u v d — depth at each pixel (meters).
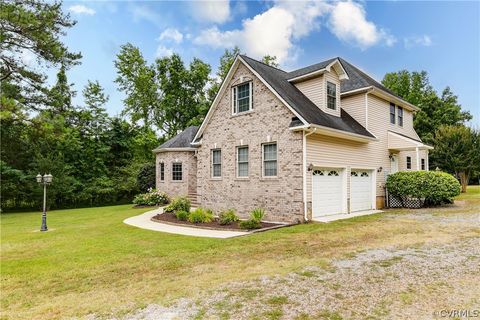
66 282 5.55
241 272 5.77
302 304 4.27
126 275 5.83
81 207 27.22
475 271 5.52
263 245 8.02
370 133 15.75
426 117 33.97
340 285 4.96
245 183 13.90
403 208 16.41
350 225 10.80
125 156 31.73
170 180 22.38
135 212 17.94
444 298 4.40
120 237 9.70
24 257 7.48
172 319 3.91
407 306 4.16
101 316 4.08
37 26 17.16
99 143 30.02
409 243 7.80
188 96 36.41
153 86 34.91
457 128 27.73
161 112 36.03
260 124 13.40
